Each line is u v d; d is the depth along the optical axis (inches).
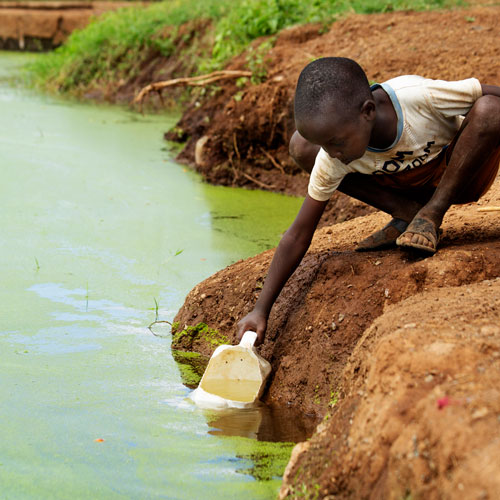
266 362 135.3
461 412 80.2
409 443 82.4
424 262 131.3
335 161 127.0
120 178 281.9
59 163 297.1
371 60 275.1
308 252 154.6
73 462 110.2
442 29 288.5
